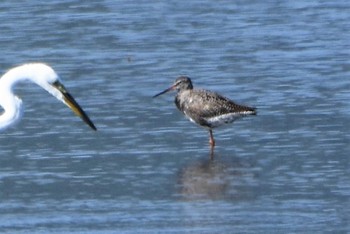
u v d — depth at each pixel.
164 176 17.08
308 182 16.62
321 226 14.84
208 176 17.06
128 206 15.73
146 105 20.97
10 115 13.48
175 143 18.78
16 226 14.98
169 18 28.77
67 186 16.64
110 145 18.64
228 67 23.67
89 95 21.66
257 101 21.06
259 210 15.48
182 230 14.73
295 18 28.42
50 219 15.23
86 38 26.62
